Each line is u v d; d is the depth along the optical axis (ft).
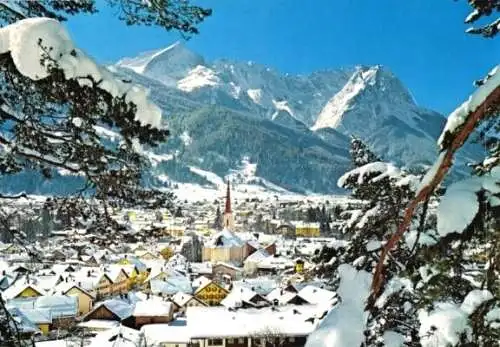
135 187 24.45
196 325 129.39
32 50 18.28
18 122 22.90
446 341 15.03
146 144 22.41
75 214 26.45
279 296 175.52
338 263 28.12
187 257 349.41
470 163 18.53
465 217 12.84
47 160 23.95
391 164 25.85
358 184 26.25
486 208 13.05
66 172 25.62
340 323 17.57
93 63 19.42
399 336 20.31
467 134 12.34
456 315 15.29
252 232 468.34
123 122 20.80
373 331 21.02
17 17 24.62
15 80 21.47
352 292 18.99
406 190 22.44
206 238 407.03
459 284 15.97
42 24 18.42
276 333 121.19
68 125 21.59
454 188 13.39
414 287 15.05
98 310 166.30
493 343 14.70
